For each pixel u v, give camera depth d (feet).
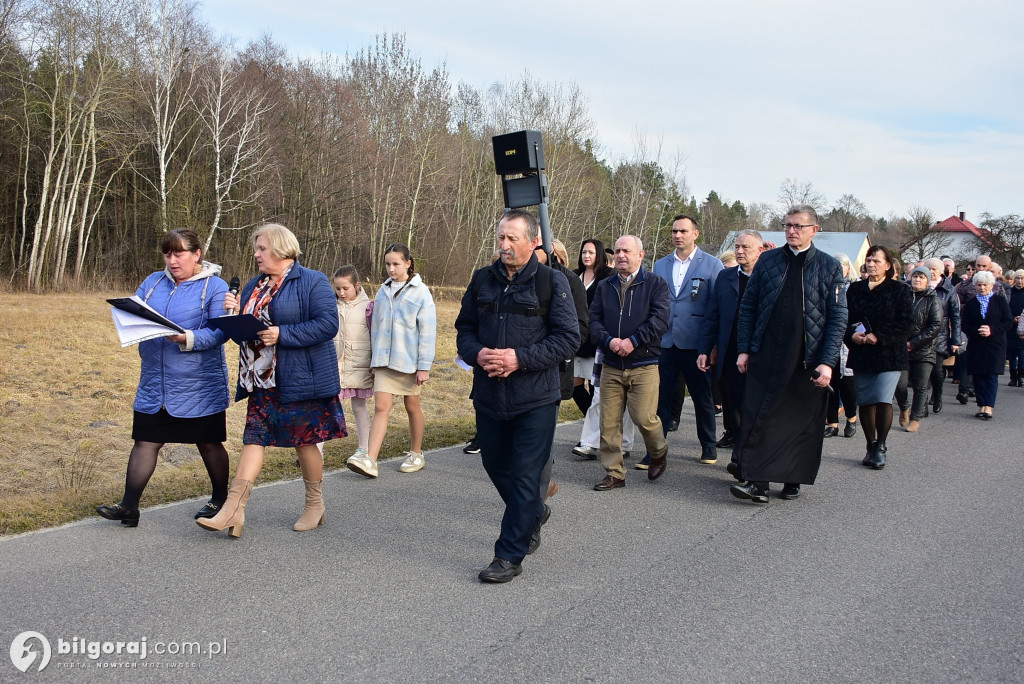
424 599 13.08
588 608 12.87
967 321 34.68
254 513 17.35
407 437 25.66
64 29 96.99
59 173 97.45
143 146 113.19
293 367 15.53
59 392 30.42
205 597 12.88
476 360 14.20
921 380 30.48
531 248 14.25
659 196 193.67
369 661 10.89
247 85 122.11
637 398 20.80
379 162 135.44
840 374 19.53
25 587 13.00
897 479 22.39
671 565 14.99
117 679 10.25
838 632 12.12
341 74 140.46
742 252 22.41
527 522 14.19
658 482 21.50
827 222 268.00
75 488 18.03
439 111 139.03
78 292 97.50
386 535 16.28
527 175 20.16
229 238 120.26
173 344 15.74
